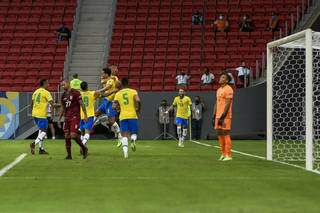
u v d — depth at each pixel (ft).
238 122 290.76
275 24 343.26
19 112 292.40
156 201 78.48
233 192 86.94
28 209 72.43
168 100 294.87
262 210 71.20
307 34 127.65
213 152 181.16
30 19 369.50
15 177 106.32
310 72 126.00
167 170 119.44
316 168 127.34
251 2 371.56
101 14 370.94
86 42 352.49
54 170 119.03
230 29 355.97
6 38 355.97
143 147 209.97
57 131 287.89
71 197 82.12
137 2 377.30
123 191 88.07
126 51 344.28
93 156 159.12
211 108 292.61
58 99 287.28
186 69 331.16
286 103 268.00
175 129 293.23
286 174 112.37
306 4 350.02
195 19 358.02
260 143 248.52
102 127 283.38
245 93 290.76
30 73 331.36
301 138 263.90
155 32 357.00
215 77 324.80
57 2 382.22
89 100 176.14
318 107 217.15
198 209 72.08
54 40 354.13
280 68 266.98
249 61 333.42
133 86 321.73
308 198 81.05
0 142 249.34
